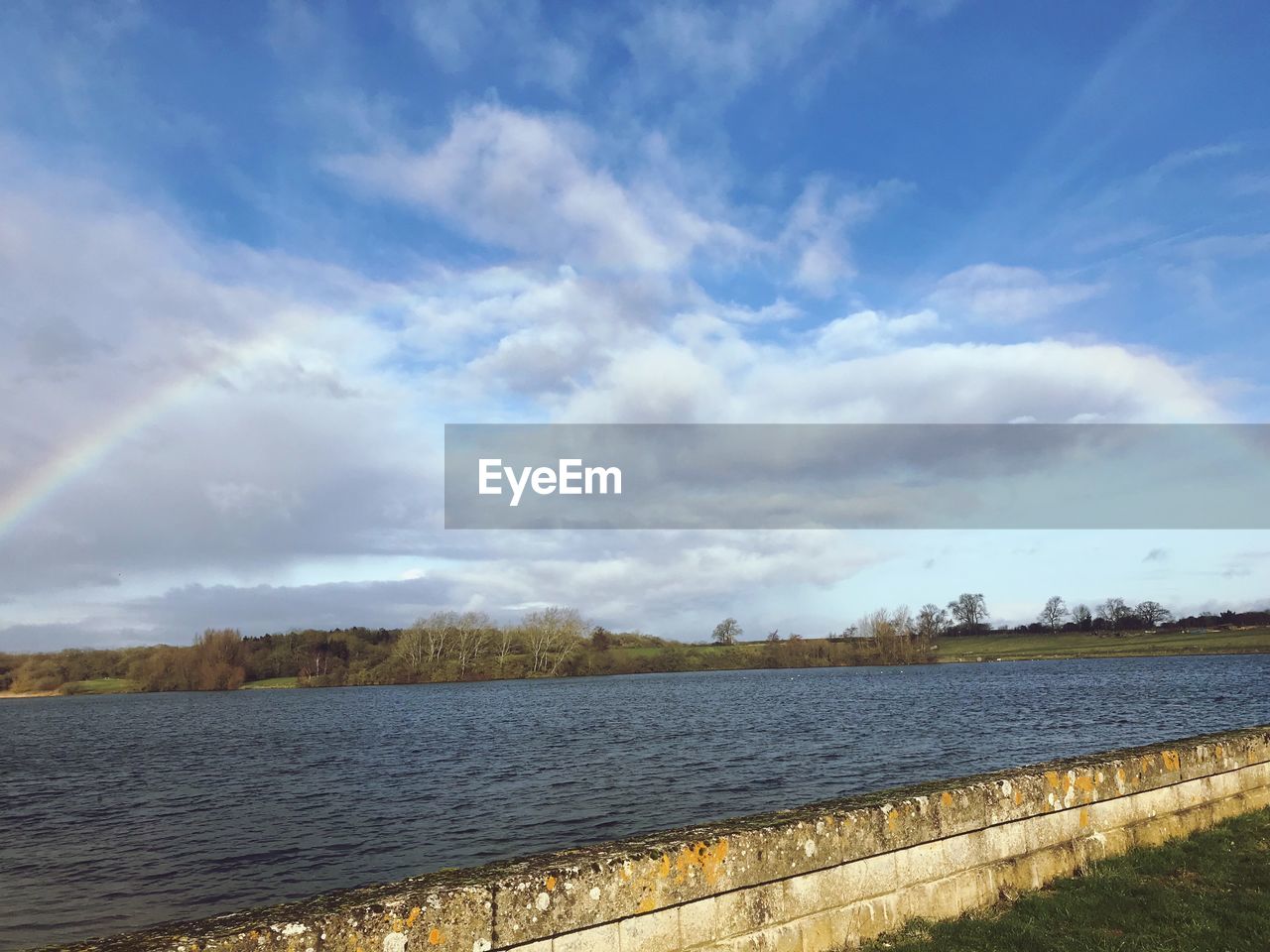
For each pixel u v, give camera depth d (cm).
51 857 2372
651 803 2669
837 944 647
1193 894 764
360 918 453
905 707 6775
